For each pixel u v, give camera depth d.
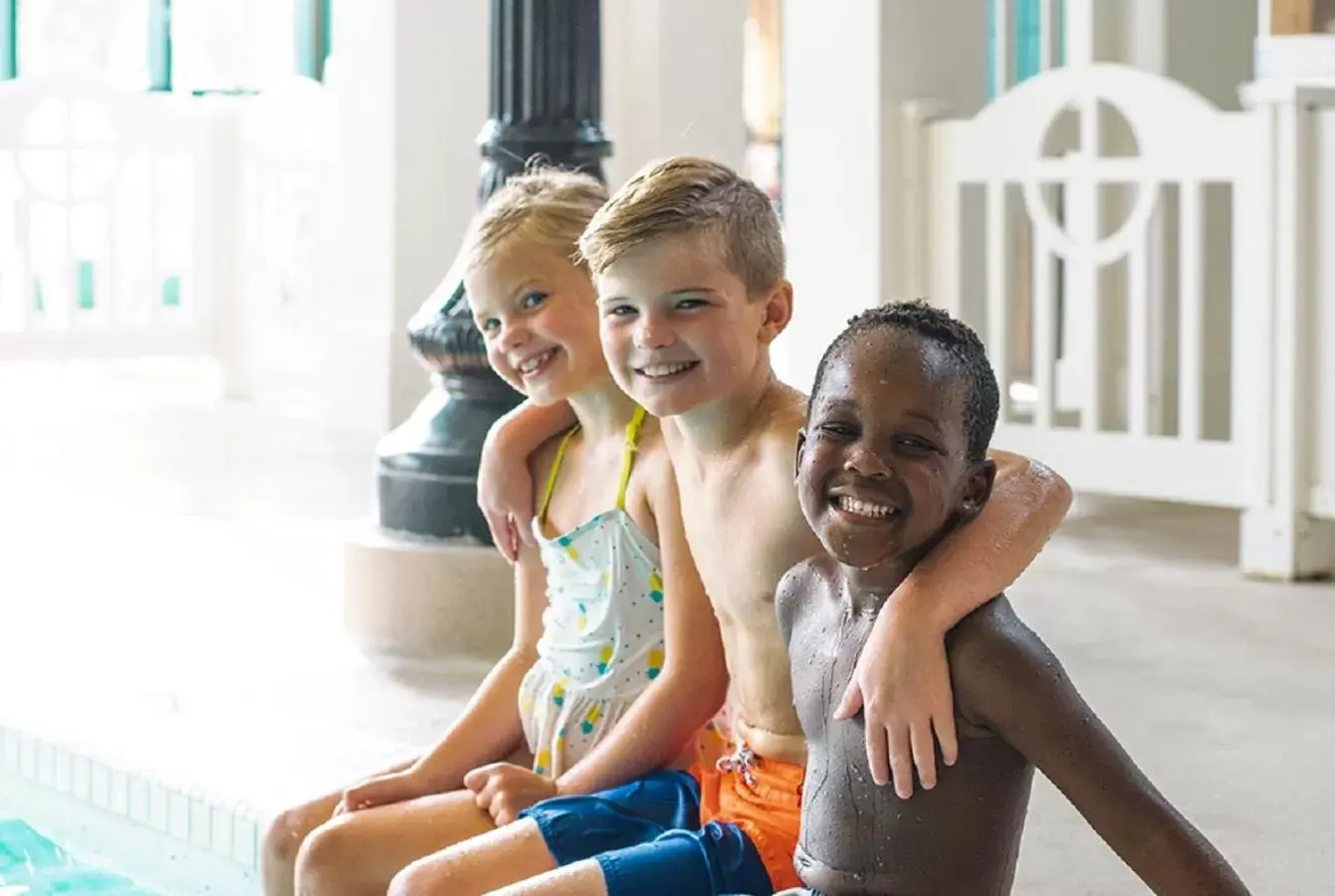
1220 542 5.72
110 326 8.59
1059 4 6.84
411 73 7.66
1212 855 1.71
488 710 2.61
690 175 2.13
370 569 4.08
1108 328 6.71
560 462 2.59
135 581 4.88
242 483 6.61
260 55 9.05
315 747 3.28
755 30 10.27
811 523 1.83
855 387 1.77
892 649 1.78
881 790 1.81
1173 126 5.44
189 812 3.05
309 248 8.74
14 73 9.00
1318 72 6.02
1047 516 1.92
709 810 2.29
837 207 6.23
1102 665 4.12
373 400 7.82
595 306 2.48
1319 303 5.07
